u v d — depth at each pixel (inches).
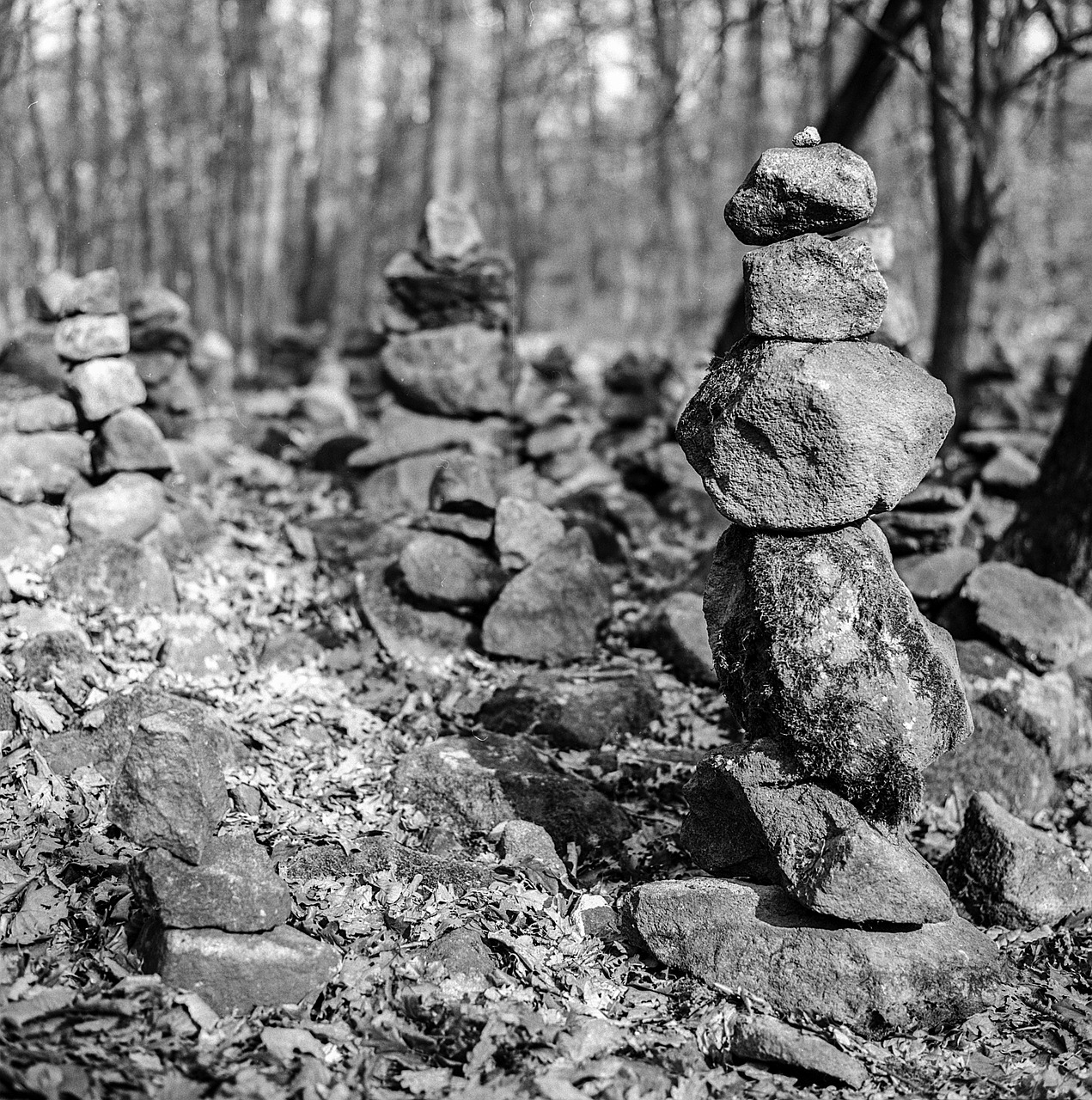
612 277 1599.4
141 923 154.0
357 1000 147.6
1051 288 1244.5
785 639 154.6
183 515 287.4
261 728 213.6
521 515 261.7
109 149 952.9
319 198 887.7
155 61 1031.6
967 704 160.1
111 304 262.2
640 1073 139.9
